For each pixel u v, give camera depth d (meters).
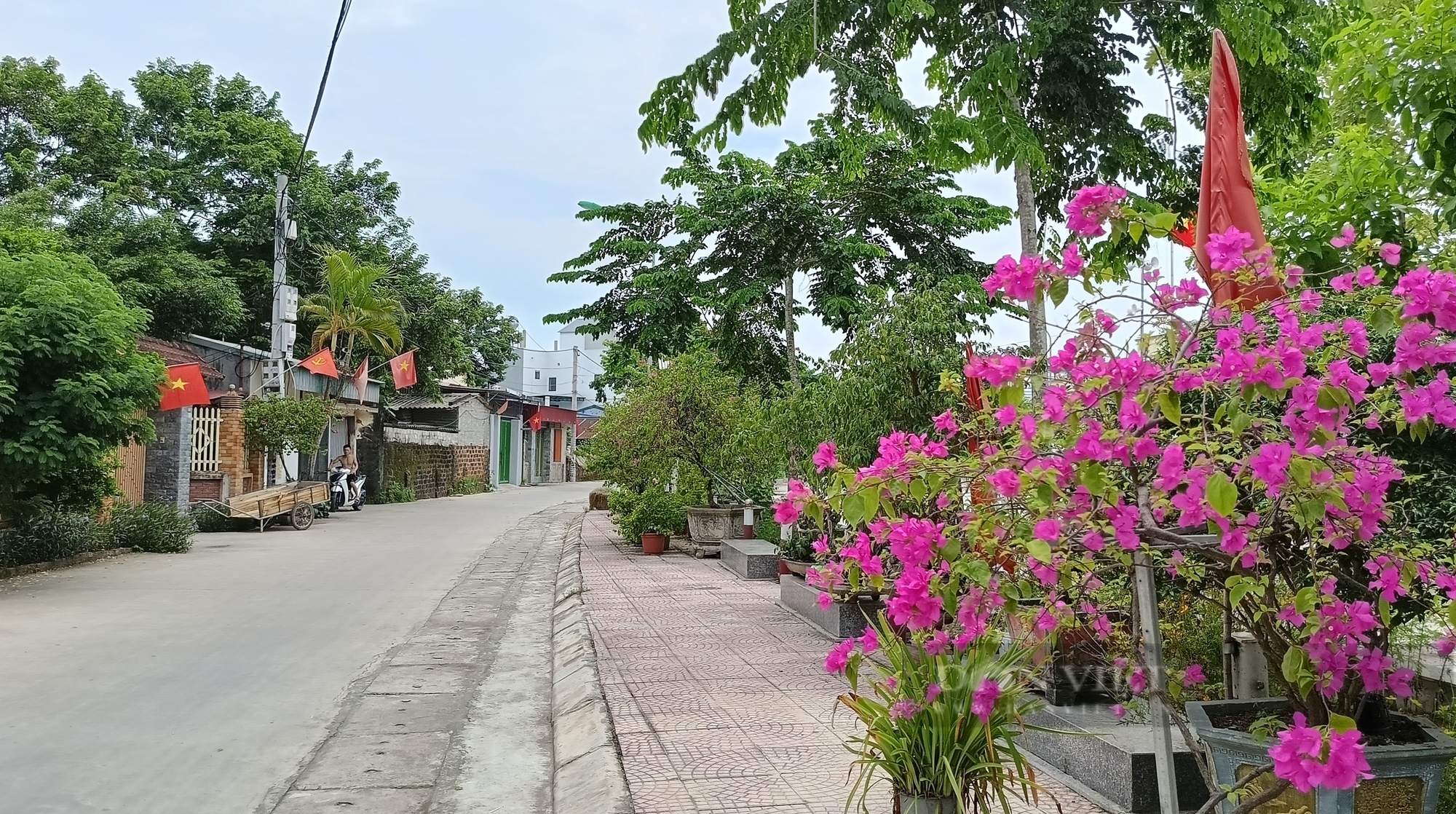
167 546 14.70
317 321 25.22
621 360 22.80
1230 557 2.81
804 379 13.46
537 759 5.25
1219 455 2.59
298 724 5.76
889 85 8.44
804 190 15.64
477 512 24.92
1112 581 3.65
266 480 22.31
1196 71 7.99
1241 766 3.16
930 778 3.39
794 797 4.17
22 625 8.66
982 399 3.06
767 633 8.16
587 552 15.11
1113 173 8.00
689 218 16.36
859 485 2.69
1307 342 2.41
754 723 5.35
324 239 24.78
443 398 35.28
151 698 6.23
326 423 21.91
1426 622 4.09
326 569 12.85
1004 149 6.95
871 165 15.37
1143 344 2.74
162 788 4.66
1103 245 5.13
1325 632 2.77
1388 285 4.66
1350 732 2.34
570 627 8.67
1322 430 2.43
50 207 18.45
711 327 17.14
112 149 20.81
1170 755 2.79
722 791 4.25
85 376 10.91
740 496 15.27
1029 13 7.38
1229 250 2.62
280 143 23.77
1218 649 4.93
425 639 8.46
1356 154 5.20
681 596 10.38
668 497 15.14
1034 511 2.67
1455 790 3.41
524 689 6.79
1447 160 4.70
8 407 10.58
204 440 19.81
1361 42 5.07
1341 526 2.79
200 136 22.09
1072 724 4.41
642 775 4.46
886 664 6.59
